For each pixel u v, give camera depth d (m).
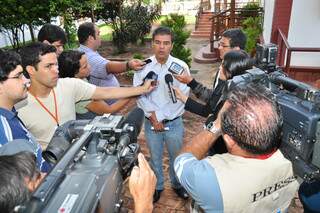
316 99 1.71
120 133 1.51
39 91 2.24
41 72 2.13
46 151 1.56
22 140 1.74
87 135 1.44
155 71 3.09
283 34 7.14
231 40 2.97
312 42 7.55
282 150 1.91
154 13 16.73
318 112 1.65
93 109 2.71
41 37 3.29
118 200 1.36
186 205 3.53
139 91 2.73
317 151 1.64
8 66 1.83
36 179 1.20
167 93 3.10
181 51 8.26
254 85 1.53
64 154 1.31
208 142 1.68
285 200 1.55
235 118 1.35
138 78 3.19
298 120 1.72
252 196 1.38
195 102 2.86
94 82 3.56
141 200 1.25
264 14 10.66
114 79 3.76
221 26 13.15
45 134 2.32
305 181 1.93
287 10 7.35
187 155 1.58
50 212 0.99
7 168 1.10
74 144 1.37
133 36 16.02
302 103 1.77
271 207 1.49
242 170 1.38
